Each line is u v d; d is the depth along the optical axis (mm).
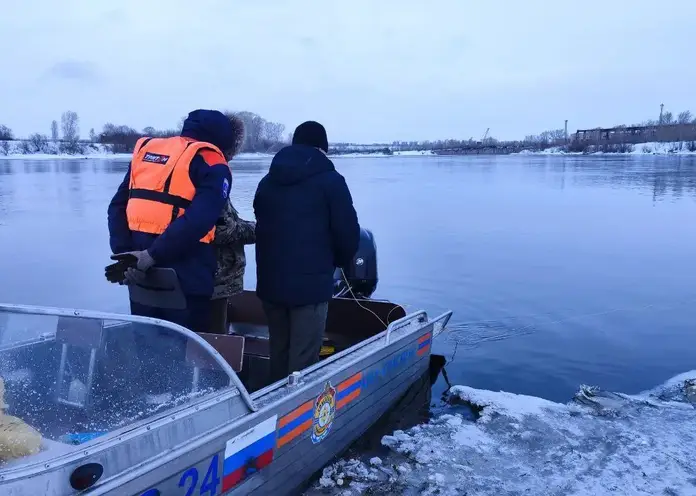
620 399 4562
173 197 2936
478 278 8297
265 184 3607
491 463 3631
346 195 3562
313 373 3283
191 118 3217
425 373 4840
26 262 9258
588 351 5629
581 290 7668
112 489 2074
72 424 2238
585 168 38750
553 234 12078
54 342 2396
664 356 5520
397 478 3443
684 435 3994
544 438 3932
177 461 2309
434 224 13531
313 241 3496
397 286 7855
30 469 1923
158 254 2832
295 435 3047
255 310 4918
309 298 3523
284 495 3070
